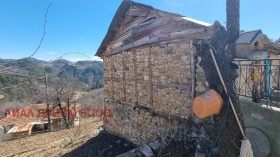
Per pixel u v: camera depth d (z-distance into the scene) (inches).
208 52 124.4
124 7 307.0
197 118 213.9
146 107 291.3
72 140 413.4
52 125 899.4
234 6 123.0
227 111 119.4
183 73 228.5
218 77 121.8
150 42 271.3
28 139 488.7
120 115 356.5
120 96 354.9
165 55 250.8
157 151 227.0
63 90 776.3
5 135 829.2
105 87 406.3
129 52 320.5
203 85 205.2
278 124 140.6
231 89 120.3
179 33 227.5
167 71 249.9
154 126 276.7
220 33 124.3
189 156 196.7
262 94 190.1
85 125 556.7
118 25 340.8
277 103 169.8
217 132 126.4
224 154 123.0
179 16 222.2
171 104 248.1
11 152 391.5
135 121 315.6
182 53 227.3
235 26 124.2
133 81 315.6
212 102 117.0
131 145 323.0
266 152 147.2
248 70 203.9
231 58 125.0
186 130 225.3
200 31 201.5
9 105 986.7
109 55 379.9
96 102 904.3
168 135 241.3
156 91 270.4
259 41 293.4
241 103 168.2
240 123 120.4
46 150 378.9
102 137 389.4
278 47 334.0
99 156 306.0
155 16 262.7
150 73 276.8
